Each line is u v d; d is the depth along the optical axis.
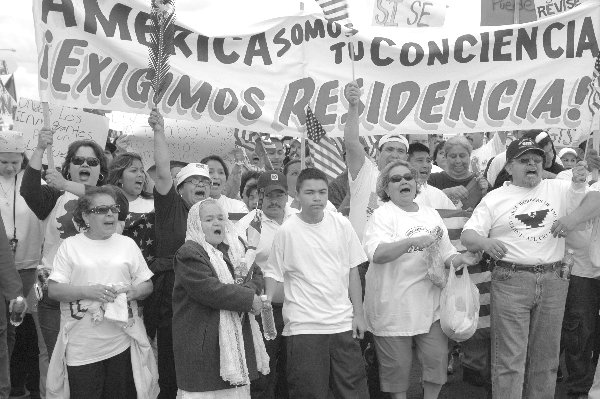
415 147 7.66
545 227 6.43
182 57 7.17
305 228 6.23
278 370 6.84
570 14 7.34
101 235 6.07
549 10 8.23
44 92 6.70
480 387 7.70
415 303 6.41
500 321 6.50
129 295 6.07
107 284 5.98
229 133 9.66
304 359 6.09
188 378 5.60
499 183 7.06
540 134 7.42
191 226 5.74
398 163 6.65
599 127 7.21
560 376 8.01
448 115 7.43
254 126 7.26
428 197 7.48
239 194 9.40
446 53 7.40
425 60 7.41
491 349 6.66
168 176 6.27
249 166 10.02
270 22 7.33
